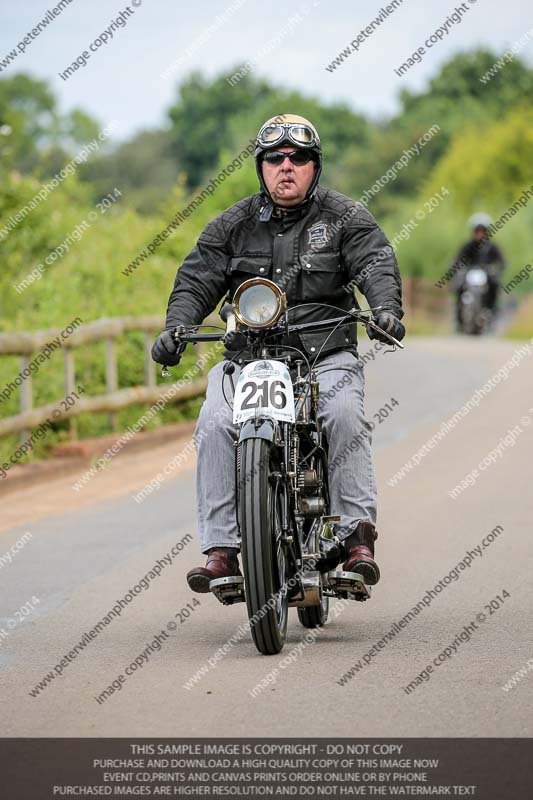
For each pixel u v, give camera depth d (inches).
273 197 843.4
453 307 5762.8
